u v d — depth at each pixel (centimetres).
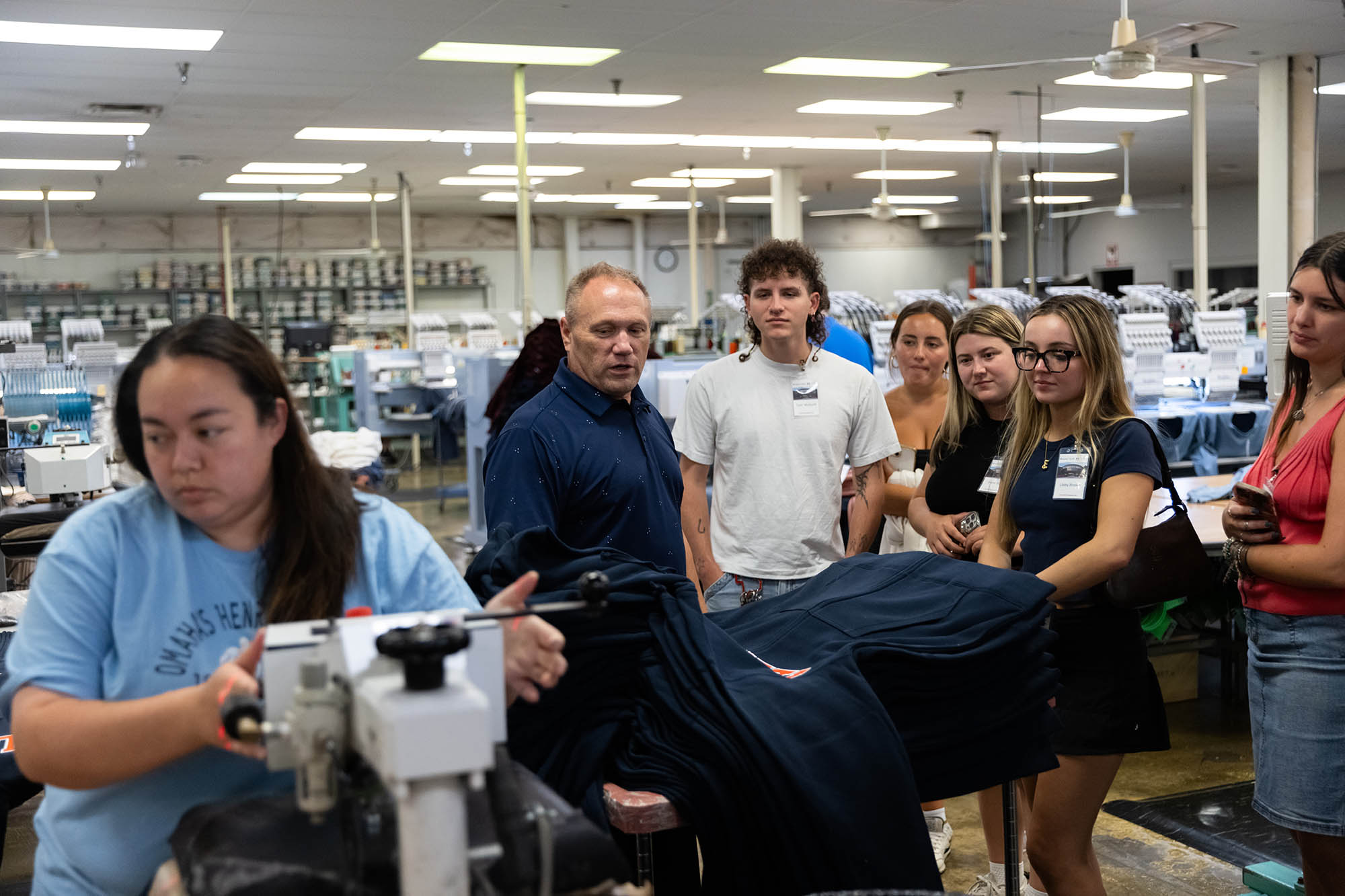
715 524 286
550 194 1684
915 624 169
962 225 2206
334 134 1144
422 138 1189
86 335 930
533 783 105
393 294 1841
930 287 2209
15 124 1019
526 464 221
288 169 1358
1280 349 383
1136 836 320
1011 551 241
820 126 1197
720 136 1249
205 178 1395
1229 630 441
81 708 108
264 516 122
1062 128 1245
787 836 143
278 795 108
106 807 117
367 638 92
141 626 117
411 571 128
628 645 159
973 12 771
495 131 1168
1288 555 196
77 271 1688
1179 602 223
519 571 160
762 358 283
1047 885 220
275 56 820
